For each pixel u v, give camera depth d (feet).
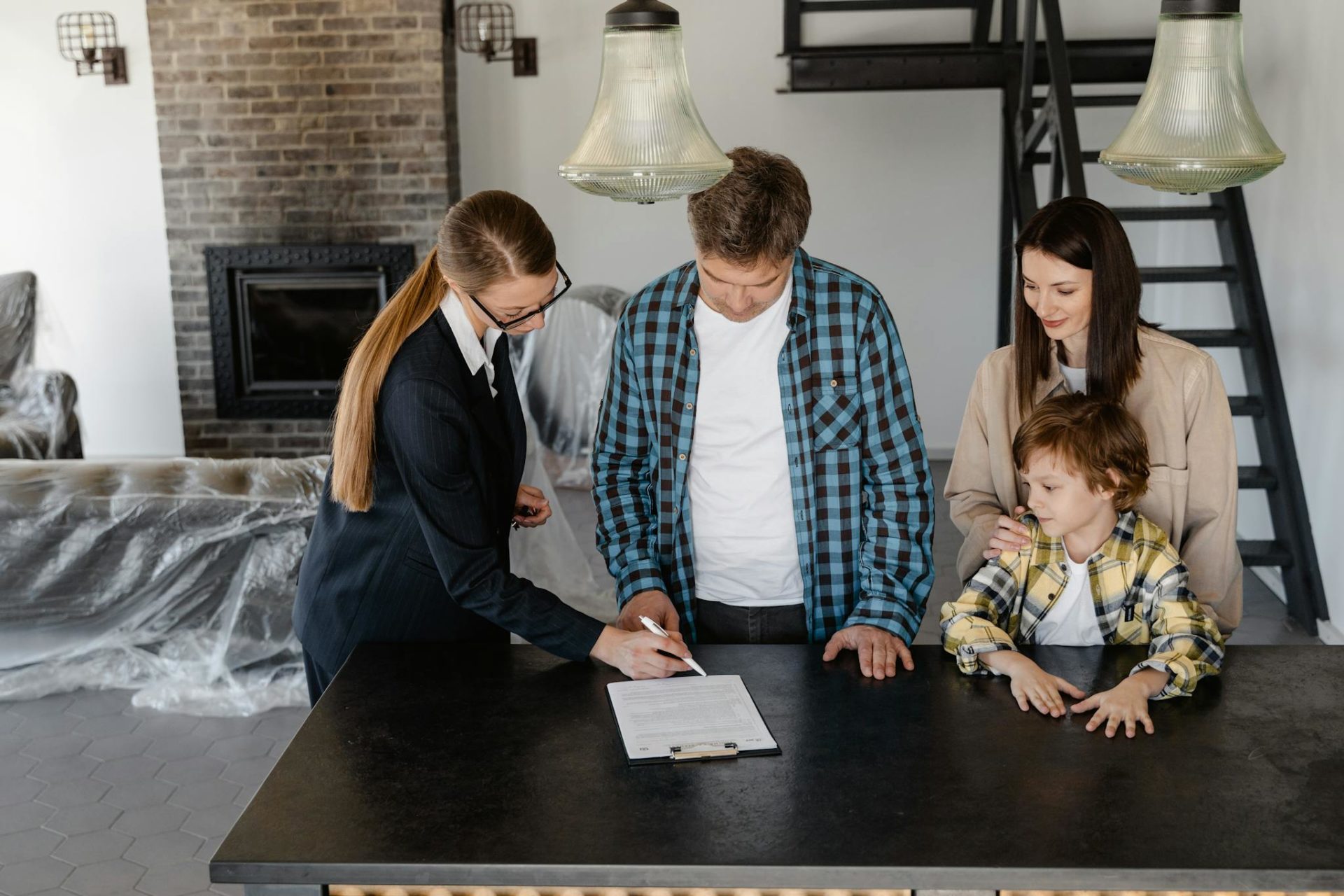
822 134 20.89
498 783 5.16
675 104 5.08
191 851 9.57
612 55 5.09
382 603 6.52
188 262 20.70
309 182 20.40
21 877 9.21
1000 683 6.07
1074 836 4.68
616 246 21.58
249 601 11.72
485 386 6.37
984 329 21.36
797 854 4.60
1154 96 5.60
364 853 4.66
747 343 6.62
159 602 11.75
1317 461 13.64
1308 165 13.82
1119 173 5.75
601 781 5.17
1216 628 6.11
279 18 19.90
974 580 6.44
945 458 21.77
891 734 5.55
